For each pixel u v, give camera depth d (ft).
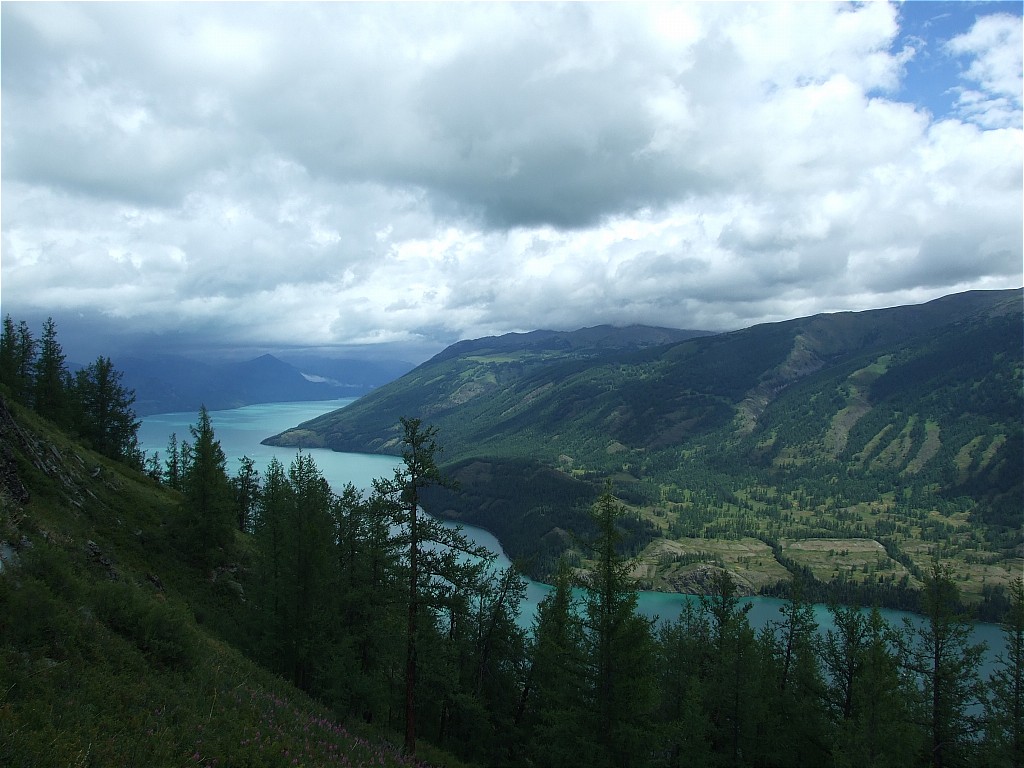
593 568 98.37
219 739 51.98
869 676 112.47
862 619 143.74
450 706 139.33
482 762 131.95
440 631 137.39
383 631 99.55
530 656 152.56
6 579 54.13
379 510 95.25
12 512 74.59
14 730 37.70
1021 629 129.39
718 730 125.08
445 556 95.76
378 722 117.08
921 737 110.22
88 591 63.93
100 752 40.68
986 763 119.03
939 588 130.62
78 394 244.83
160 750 44.65
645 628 93.09
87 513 130.21
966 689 128.06
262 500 145.38
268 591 117.19
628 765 89.76
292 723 69.21
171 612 69.51
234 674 77.20
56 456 140.77
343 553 137.80
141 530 147.54
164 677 59.16
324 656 107.34
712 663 144.25
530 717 152.35
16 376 209.26
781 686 151.23
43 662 47.67
